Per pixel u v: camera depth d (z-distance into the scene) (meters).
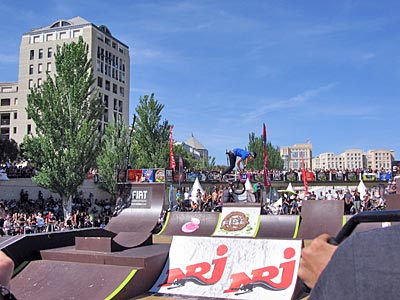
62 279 9.37
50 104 28.27
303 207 15.76
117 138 38.28
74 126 28.66
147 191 17.94
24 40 74.75
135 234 12.87
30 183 36.56
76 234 12.40
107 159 37.75
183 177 39.59
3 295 1.54
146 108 39.03
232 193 21.03
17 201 33.59
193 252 10.61
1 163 51.41
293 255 9.79
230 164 21.77
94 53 72.44
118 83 80.75
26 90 73.88
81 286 9.05
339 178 40.56
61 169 28.17
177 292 9.55
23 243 10.34
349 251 1.09
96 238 10.38
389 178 39.41
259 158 71.25
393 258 1.01
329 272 1.13
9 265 1.67
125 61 84.06
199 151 137.00
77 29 72.44
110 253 10.10
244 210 16.28
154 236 16.22
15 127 78.38
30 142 28.12
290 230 15.08
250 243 10.35
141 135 39.03
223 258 10.24
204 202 23.89
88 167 29.19
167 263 10.48
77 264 9.84
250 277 9.61
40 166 29.28
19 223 19.70
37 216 20.77
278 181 41.03
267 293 9.11
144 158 38.47
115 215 18.08
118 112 80.25
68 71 28.81
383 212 1.25
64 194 28.55
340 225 14.69
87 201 38.38
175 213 17.14
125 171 21.52
